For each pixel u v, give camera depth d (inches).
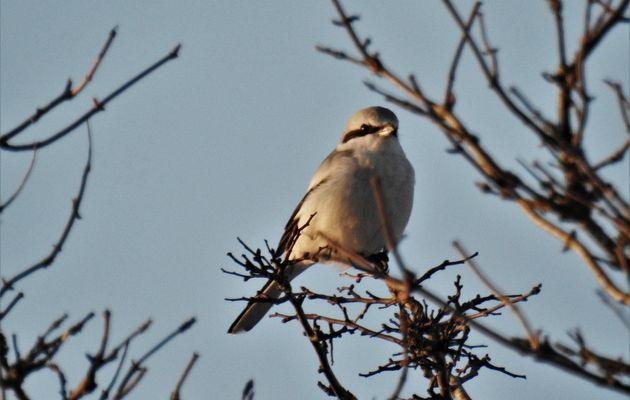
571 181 270.2
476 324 269.1
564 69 269.6
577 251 264.2
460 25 271.6
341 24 288.2
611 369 260.2
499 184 273.0
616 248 264.8
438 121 273.9
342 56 288.5
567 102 270.1
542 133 264.7
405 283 268.1
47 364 313.1
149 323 319.3
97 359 309.9
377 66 283.0
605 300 255.3
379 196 266.4
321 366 519.8
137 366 314.8
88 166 340.2
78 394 307.9
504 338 267.9
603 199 259.3
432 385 512.7
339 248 338.6
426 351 502.6
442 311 514.0
